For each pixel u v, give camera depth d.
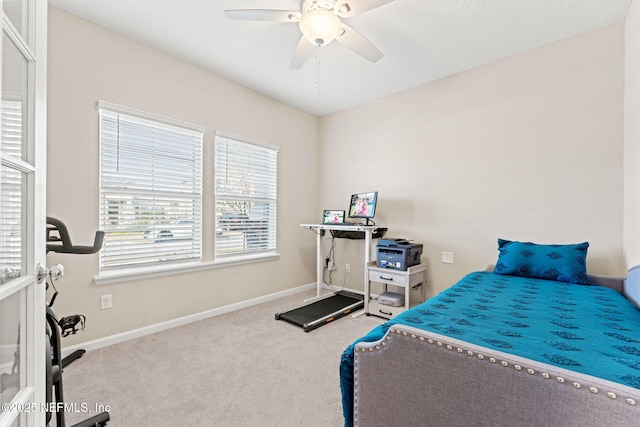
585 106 2.33
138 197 2.54
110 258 2.38
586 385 0.75
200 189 2.95
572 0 1.98
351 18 2.17
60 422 1.20
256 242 3.51
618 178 2.20
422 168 3.25
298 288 3.99
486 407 0.88
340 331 2.67
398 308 2.90
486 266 2.79
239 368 2.02
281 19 1.90
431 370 0.98
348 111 3.94
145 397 1.69
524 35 2.37
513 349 0.99
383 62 2.79
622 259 2.18
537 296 1.71
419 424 1.01
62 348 2.12
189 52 2.66
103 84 2.30
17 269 0.84
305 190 4.11
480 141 2.85
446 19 2.18
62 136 2.12
